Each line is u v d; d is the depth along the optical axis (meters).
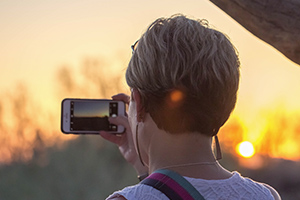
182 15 1.59
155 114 1.52
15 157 10.84
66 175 10.48
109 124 2.42
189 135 1.53
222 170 1.55
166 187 1.44
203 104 1.50
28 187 10.45
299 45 1.81
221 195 1.48
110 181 10.34
